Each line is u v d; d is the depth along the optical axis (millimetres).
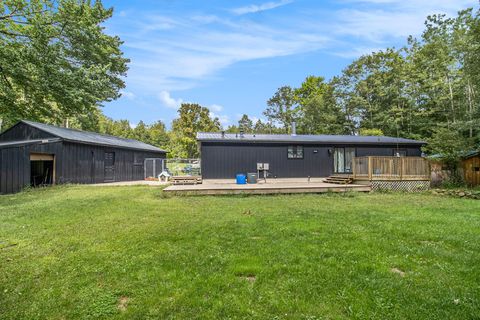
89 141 14812
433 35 21547
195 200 8773
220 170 13539
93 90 13680
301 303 2520
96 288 2824
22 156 11359
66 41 13234
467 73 15375
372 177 11828
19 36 12750
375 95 31281
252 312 2391
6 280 3018
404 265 3377
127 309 2463
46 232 4871
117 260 3551
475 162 13602
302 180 14320
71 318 2357
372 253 3758
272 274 3102
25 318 2350
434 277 3059
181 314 2381
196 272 3166
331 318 2312
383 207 7535
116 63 18078
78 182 14352
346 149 15031
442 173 14438
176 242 4281
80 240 4395
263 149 14023
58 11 12547
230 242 4246
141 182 16922
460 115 20031
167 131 48625
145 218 5980
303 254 3703
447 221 5734
